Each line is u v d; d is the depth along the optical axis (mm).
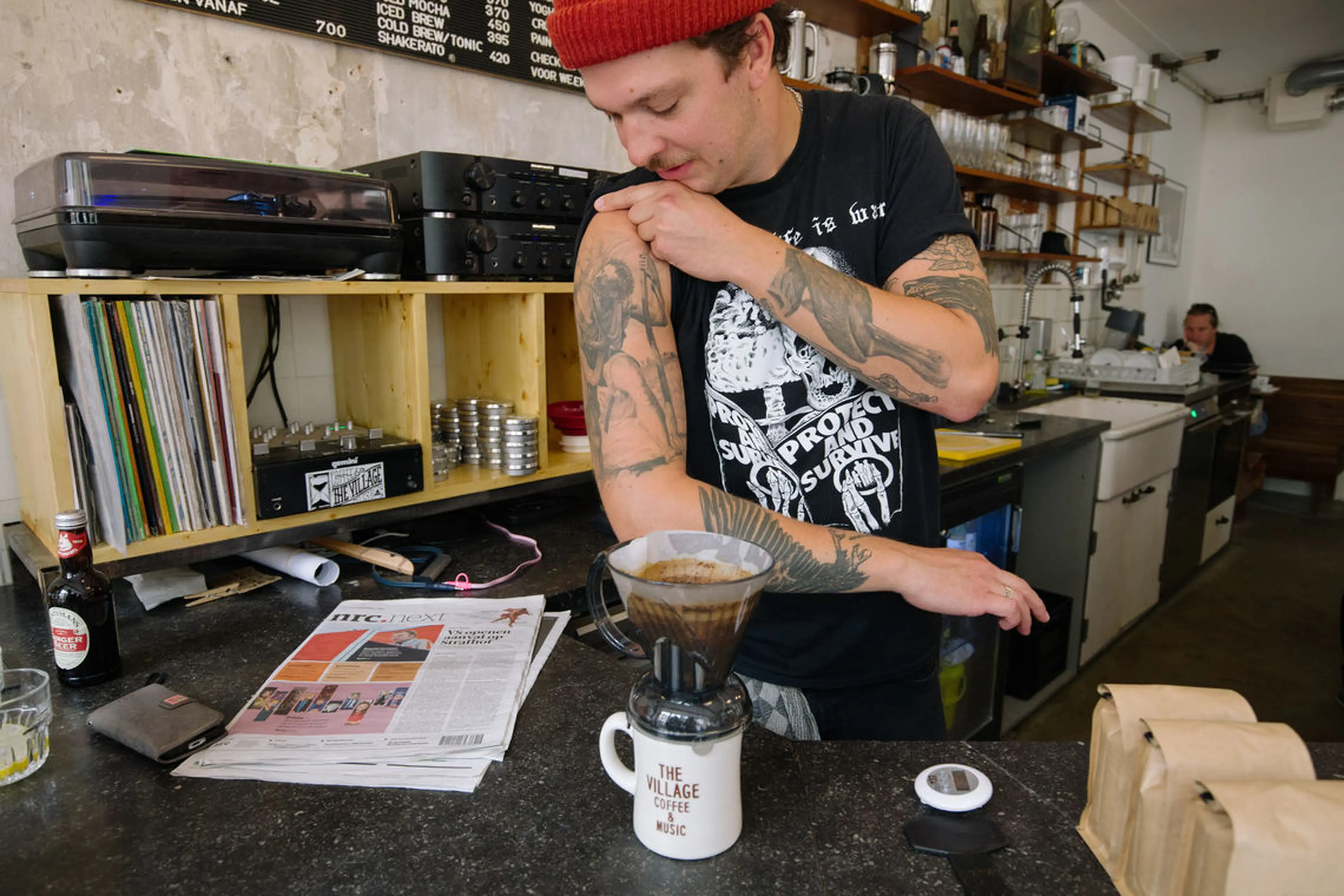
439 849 662
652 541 658
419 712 882
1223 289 6137
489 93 1884
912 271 850
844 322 766
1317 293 5715
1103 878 615
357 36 1611
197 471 1210
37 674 897
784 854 646
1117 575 3049
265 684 954
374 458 1368
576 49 692
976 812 696
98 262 1081
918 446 951
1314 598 3701
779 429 915
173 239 1110
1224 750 565
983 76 3076
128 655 1070
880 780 749
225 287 1178
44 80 1293
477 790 747
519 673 976
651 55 689
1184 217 5910
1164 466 3240
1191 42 4812
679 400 880
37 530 1274
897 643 980
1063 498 2807
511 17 1867
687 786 627
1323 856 479
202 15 1433
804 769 766
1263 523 5008
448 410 1675
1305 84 5055
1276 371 5957
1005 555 2352
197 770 780
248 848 668
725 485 951
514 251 1544
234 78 1489
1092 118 4367
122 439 1126
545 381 1624
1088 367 3834
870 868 631
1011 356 3639
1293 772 560
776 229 893
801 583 803
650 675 657
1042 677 2682
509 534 1599
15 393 1247
